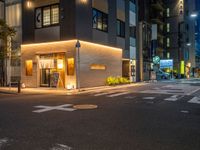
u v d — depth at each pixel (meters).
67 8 23.55
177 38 65.62
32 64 25.92
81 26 23.91
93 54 25.89
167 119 9.09
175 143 6.18
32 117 9.52
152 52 46.59
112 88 24.38
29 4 26.20
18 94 18.98
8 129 7.66
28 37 26.30
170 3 66.50
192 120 8.91
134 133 7.13
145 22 41.78
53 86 24.42
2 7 28.23
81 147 5.89
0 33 23.80
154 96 16.78
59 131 7.39
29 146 5.98
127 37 34.38
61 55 24.41
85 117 9.47
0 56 24.83
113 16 30.22
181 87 25.62
